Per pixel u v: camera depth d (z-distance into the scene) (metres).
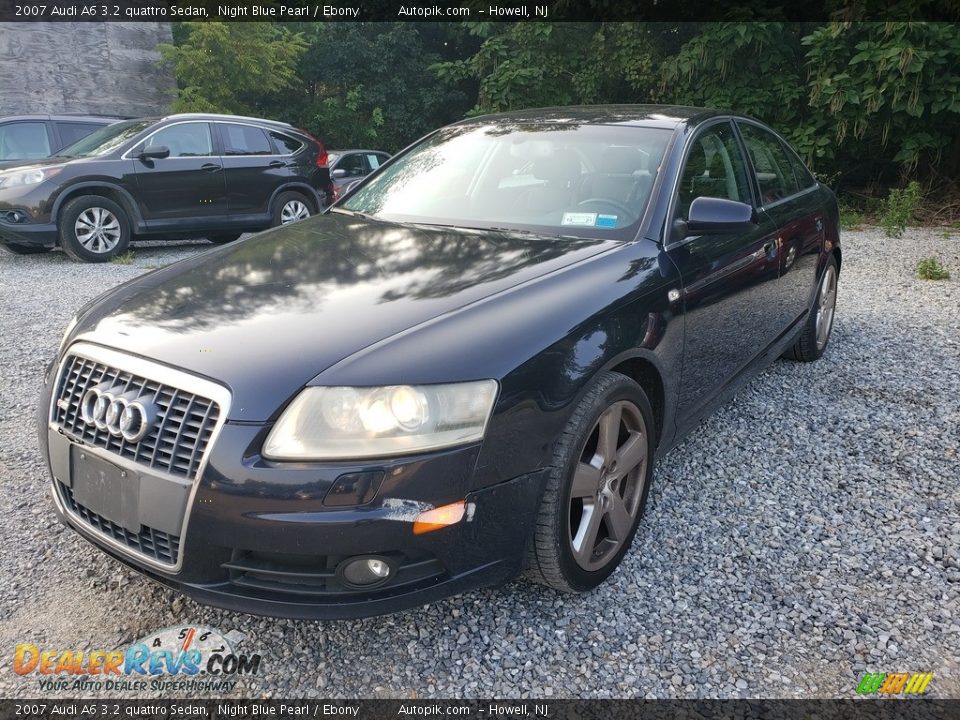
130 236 8.77
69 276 7.57
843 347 5.04
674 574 2.54
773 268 3.61
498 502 2.05
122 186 8.50
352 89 23.06
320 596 1.96
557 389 2.15
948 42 10.54
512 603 2.39
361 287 2.39
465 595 2.43
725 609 2.36
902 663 2.13
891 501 3.02
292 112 22.92
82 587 2.46
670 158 3.12
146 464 2.01
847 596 2.42
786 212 3.96
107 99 16.19
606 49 14.41
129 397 2.03
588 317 2.32
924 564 2.60
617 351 2.37
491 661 2.14
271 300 2.31
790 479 3.20
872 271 7.56
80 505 2.22
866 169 13.28
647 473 2.65
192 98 17.23
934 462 3.36
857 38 11.29
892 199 10.45
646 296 2.58
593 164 3.19
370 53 22.72
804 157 12.12
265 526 1.87
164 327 2.19
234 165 9.34
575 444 2.20
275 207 9.85
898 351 4.93
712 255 3.03
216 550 1.93
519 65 14.88
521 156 3.35
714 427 3.73
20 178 8.13
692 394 2.99
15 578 2.50
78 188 8.25
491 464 2.01
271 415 1.89
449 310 2.20
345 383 1.92
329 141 23.67
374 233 3.01
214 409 1.93
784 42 12.49
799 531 2.80
